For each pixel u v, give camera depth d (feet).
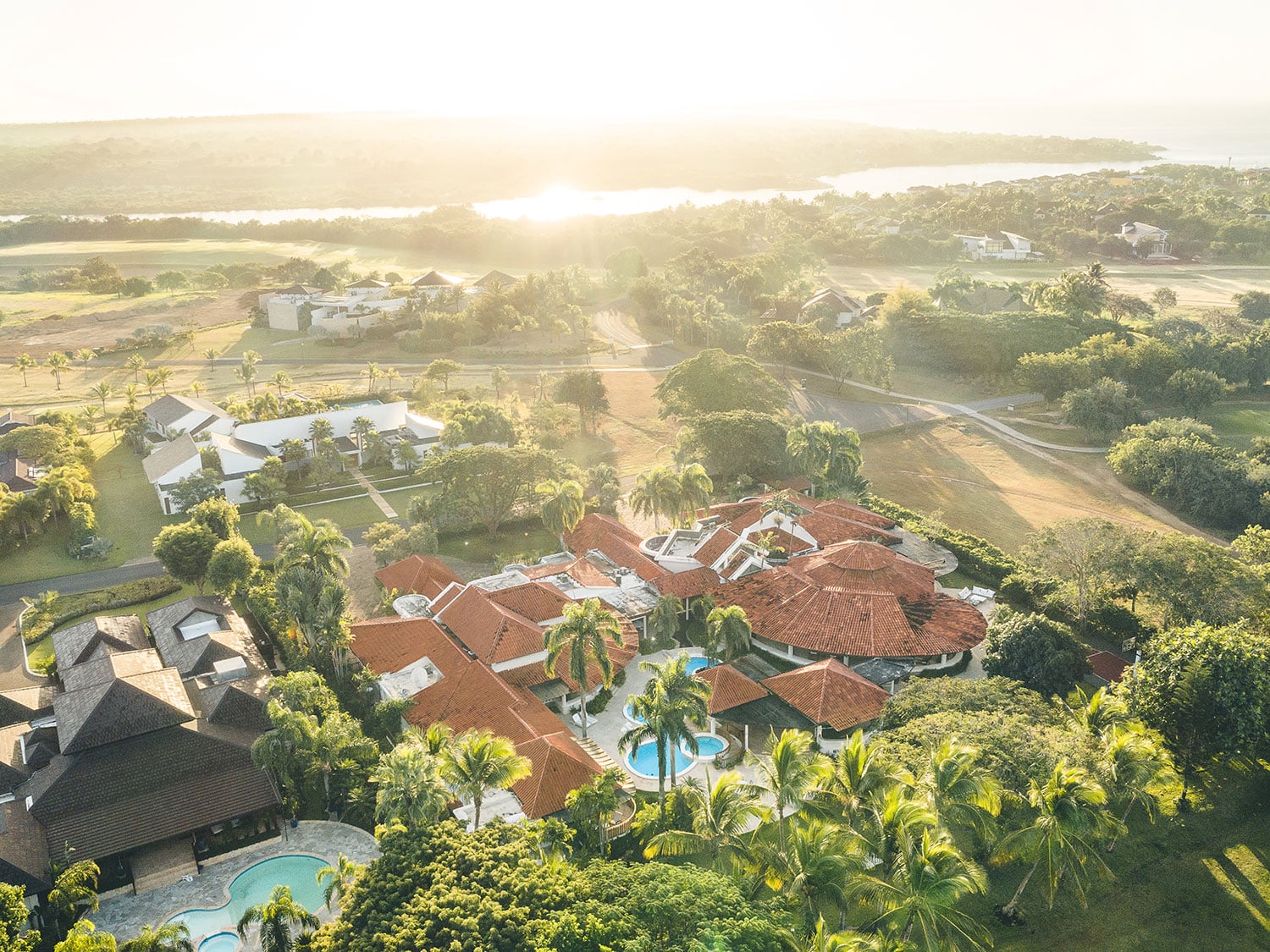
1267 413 532.73
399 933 140.97
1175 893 182.50
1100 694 201.46
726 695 239.91
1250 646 206.90
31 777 207.51
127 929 178.81
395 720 243.19
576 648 226.99
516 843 165.27
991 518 397.39
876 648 262.47
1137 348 545.85
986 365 595.06
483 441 465.06
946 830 151.94
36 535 378.12
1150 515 400.67
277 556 322.75
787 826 166.30
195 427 467.52
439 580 313.94
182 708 219.82
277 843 204.54
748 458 410.93
